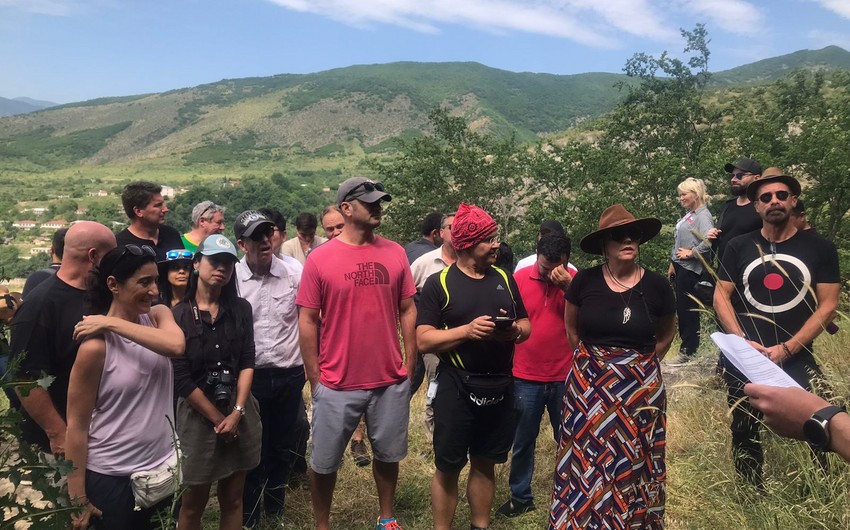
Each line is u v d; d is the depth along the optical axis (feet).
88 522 7.78
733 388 10.75
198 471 9.61
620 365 9.46
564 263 11.89
